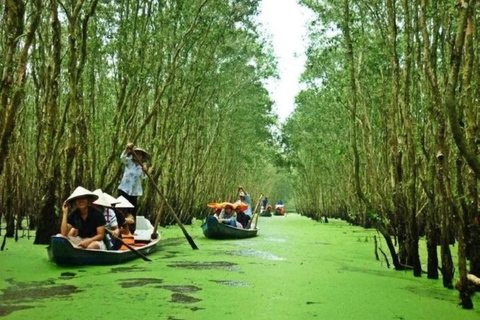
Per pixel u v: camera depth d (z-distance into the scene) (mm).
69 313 6133
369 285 8359
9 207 14680
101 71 19125
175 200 25594
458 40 5500
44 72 15391
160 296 7117
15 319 5859
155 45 17984
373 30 16984
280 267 10203
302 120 33500
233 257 11734
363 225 26359
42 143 13273
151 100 23812
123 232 11867
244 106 34750
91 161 16516
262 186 71625
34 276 8492
